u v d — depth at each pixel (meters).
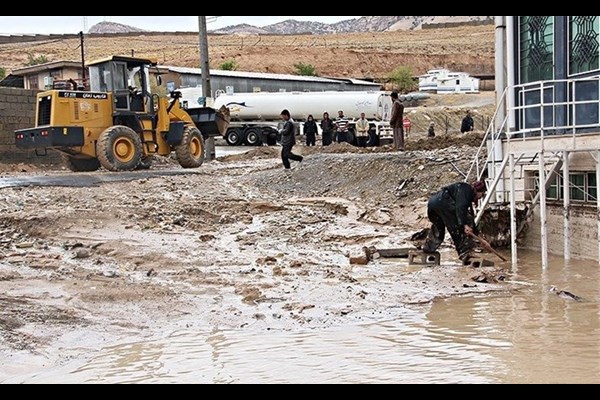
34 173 23.31
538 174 12.81
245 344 7.28
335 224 14.76
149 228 13.57
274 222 14.73
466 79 66.62
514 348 7.02
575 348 6.98
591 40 12.23
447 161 17.45
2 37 101.75
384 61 93.00
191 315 8.34
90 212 14.15
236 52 90.31
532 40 13.67
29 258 11.07
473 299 9.16
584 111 12.42
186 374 6.43
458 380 6.16
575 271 10.90
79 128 21.66
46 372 6.54
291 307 8.63
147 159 24.00
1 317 7.91
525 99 13.88
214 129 26.38
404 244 12.98
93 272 10.26
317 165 19.44
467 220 11.31
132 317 8.22
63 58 87.56
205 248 12.32
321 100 39.28
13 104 26.36
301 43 106.31
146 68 23.16
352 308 8.66
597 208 11.21
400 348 7.09
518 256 12.30
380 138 36.34
